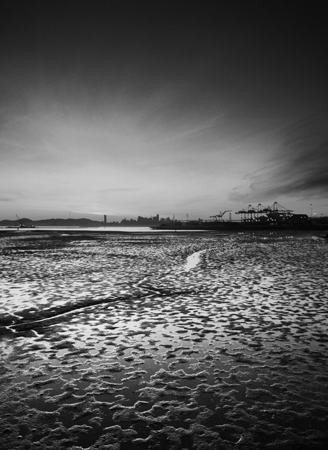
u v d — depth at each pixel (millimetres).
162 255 19516
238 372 4160
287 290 9008
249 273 12102
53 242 34531
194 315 6688
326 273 11883
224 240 38344
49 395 3625
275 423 3100
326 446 2791
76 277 11422
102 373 4152
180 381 3928
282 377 4023
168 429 3023
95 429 3029
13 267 14070
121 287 9602
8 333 5703
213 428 3037
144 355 4707
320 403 3434
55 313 6895
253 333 5605
